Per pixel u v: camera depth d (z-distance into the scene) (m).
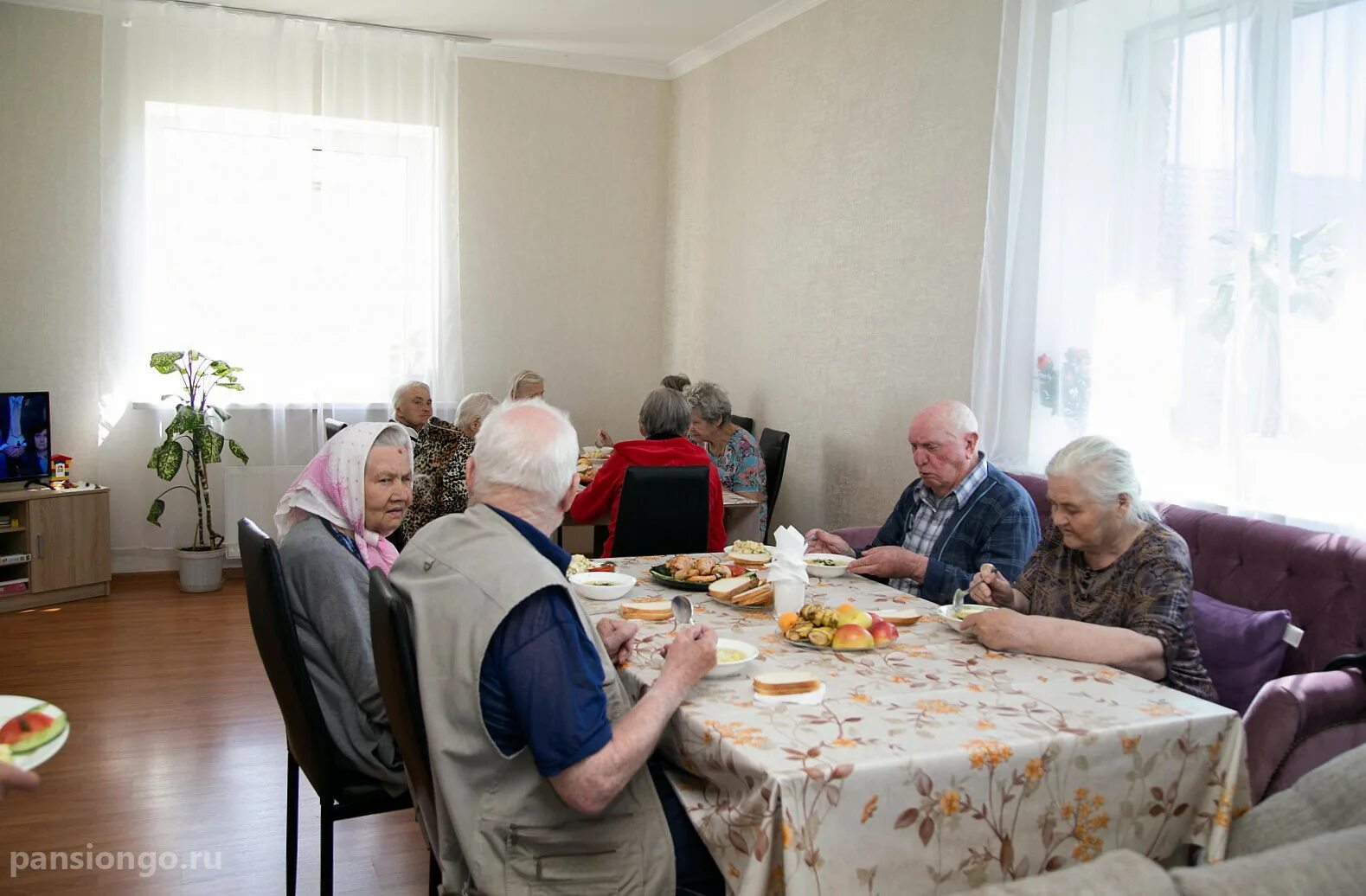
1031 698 1.54
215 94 5.03
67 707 3.35
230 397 5.16
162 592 4.88
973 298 3.56
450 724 1.40
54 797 2.69
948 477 2.53
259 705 3.41
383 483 1.99
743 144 5.17
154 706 3.38
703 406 4.12
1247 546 2.30
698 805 1.42
